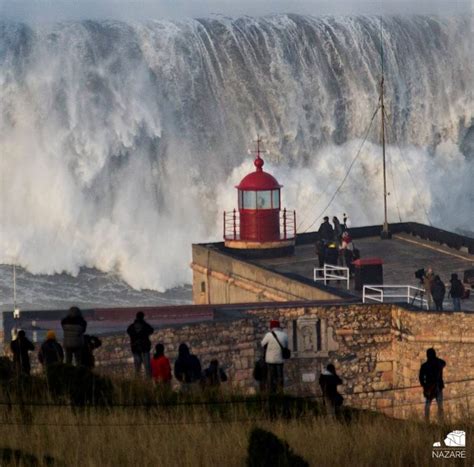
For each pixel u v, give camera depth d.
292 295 142.88
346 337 132.38
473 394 126.25
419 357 130.38
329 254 148.62
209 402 100.06
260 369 108.12
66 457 89.06
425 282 135.12
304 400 102.75
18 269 197.12
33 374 105.56
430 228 161.88
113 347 123.06
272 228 155.88
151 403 99.44
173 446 90.38
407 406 123.94
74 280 195.12
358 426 95.00
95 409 97.50
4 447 89.88
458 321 129.38
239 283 151.00
